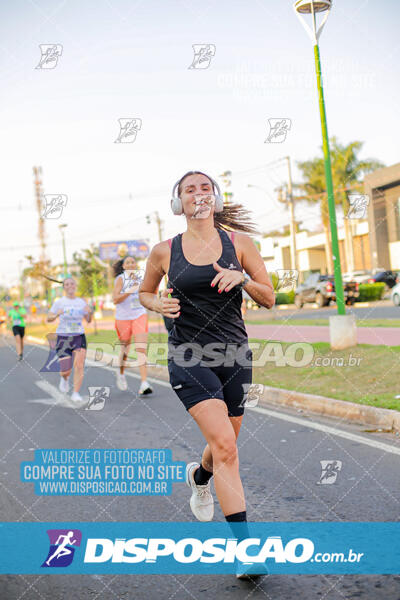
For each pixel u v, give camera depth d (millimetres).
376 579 2883
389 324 14734
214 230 3191
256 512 3852
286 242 53531
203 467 3479
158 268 3256
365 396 6867
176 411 7387
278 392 7785
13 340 29078
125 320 8711
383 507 3814
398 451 5066
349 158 40875
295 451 5246
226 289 2963
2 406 8320
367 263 44844
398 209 35688
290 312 25906
